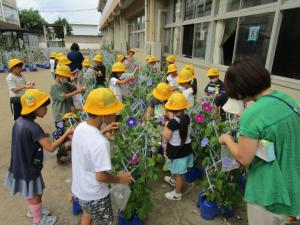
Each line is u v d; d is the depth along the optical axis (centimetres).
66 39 4141
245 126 150
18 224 276
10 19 3053
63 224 275
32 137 223
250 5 463
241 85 150
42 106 228
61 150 380
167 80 537
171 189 337
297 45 356
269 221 163
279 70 395
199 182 353
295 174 152
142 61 1285
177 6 843
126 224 254
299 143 151
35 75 1390
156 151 323
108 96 178
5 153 437
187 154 295
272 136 146
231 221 279
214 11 588
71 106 414
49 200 314
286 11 373
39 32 4569
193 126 332
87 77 653
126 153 252
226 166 244
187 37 782
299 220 215
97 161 173
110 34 3048
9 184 239
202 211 283
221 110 347
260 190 158
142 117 348
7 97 856
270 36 406
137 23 1485
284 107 150
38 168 236
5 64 1538
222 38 570
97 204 194
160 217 286
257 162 160
